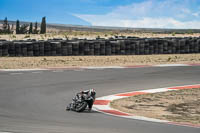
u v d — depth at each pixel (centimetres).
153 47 8081
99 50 7794
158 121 2719
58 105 3381
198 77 5297
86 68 6019
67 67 6112
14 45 7425
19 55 7444
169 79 5088
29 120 2559
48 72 5544
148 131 2212
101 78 5059
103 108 3262
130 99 3769
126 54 7931
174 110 3306
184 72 5731
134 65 6419
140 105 3488
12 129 2142
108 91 4188
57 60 6962
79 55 7712
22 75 5234
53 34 11569
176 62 6944
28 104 3391
